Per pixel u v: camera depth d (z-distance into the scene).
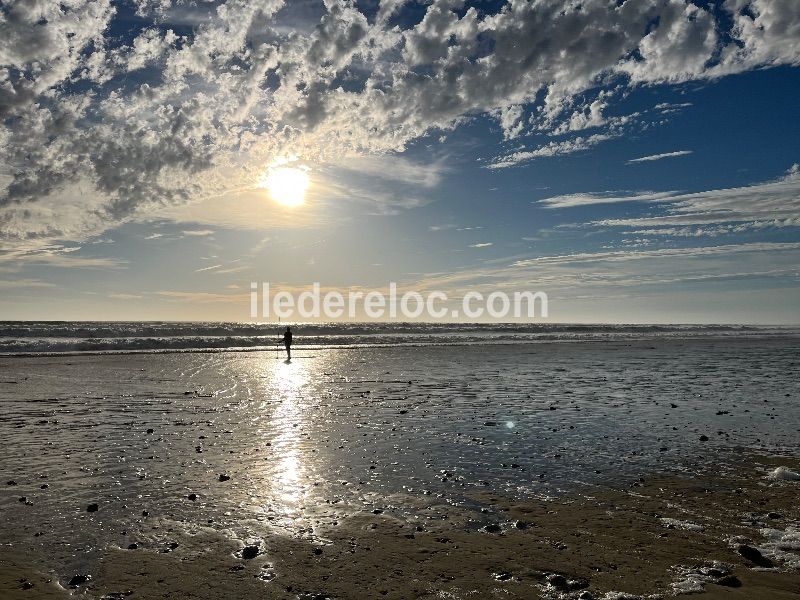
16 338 44.72
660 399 17.92
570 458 10.52
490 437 12.27
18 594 5.11
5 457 10.07
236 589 5.30
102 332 51.94
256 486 8.55
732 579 5.53
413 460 10.25
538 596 5.19
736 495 8.38
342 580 5.51
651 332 84.81
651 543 6.52
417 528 6.96
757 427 13.48
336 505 7.76
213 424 13.35
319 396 18.23
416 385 21.30
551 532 6.86
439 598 5.16
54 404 16.08
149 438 11.75
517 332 80.62
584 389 20.28
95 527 6.83
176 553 6.12
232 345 46.28
